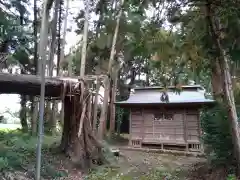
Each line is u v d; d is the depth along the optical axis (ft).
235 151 15.72
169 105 35.65
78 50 43.16
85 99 23.29
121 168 23.27
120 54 41.47
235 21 10.31
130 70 57.93
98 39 38.52
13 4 32.48
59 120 47.14
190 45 12.92
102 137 37.32
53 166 19.81
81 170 21.16
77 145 22.57
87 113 23.79
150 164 25.84
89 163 22.30
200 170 20.97
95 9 35.55
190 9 12.28
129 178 19.84
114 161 25.53
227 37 11.03
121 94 56.18
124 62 44.50
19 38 27.91
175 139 35.83
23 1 34.86
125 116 55.26
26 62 36.32
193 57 13.55
